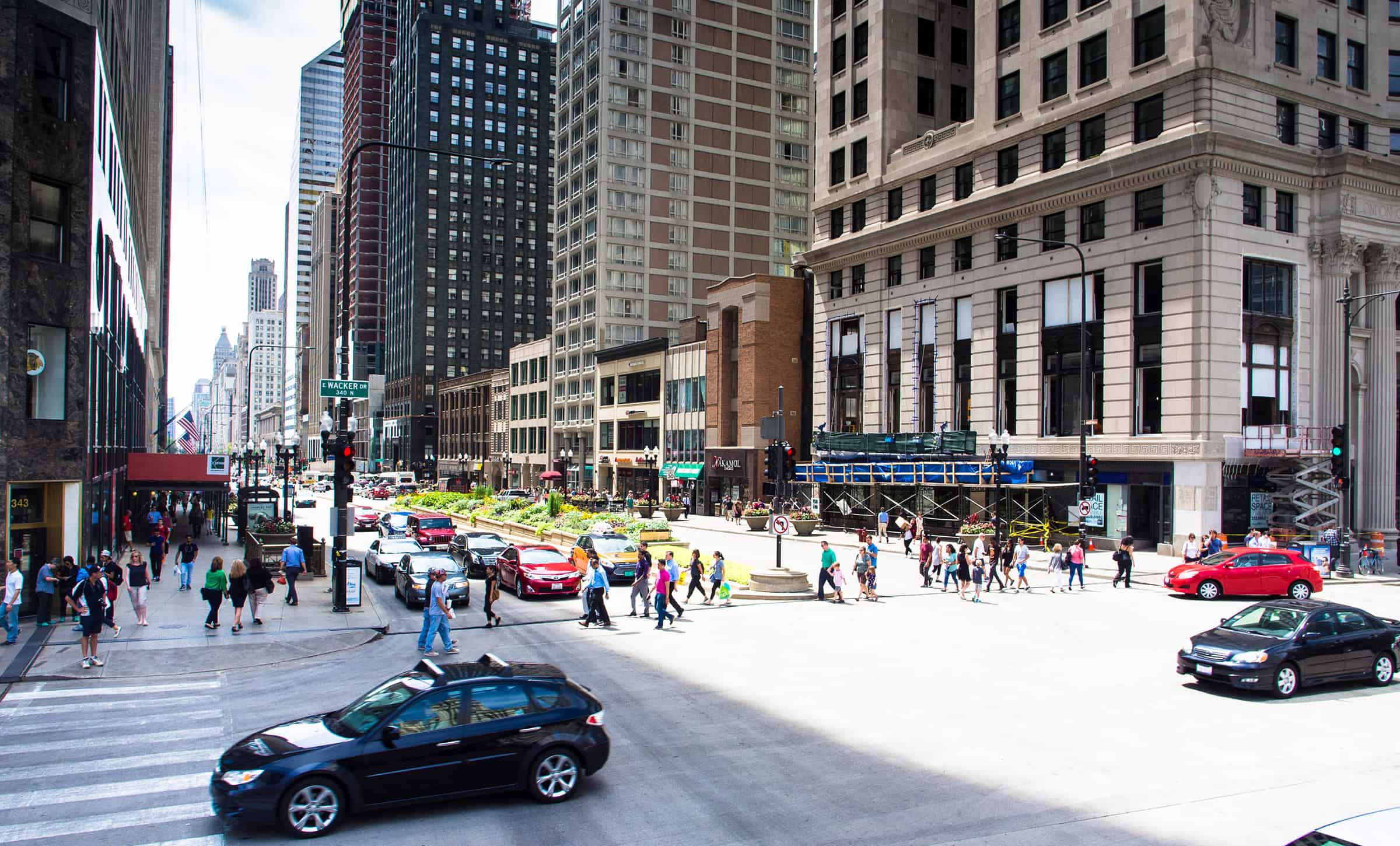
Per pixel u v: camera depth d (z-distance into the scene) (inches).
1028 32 1691.7
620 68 3348.9
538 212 6186.0
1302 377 1488.7
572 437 3688.5
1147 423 1469.0
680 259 3432.6
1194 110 1398.9
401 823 362.3
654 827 357.1
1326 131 1556.3
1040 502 1574.8
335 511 901.2
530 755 380.8
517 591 1041.5
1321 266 1508.4
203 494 2140.7
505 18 6289.4
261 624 826.2
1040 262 1651.1
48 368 879.7
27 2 853.8
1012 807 375.2
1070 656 686.5
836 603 970.7
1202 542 1306.6
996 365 1744.6
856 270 2137.1
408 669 650.2
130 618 855.1
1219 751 450.0
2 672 637.9
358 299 7194.9
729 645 733.3
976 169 1792.6
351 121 7859.3
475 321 5959.6
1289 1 1497.3
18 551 772.0
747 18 3558.1
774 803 381.4
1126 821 359.6
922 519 1641.2
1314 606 591.8
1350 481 1274.6
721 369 2581.2
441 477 5502.0
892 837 345.1
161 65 2942.9
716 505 2615.7
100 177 1045.8
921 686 590.9
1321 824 354.6
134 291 1910.7
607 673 629.9
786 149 3629.4
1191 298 1389.0
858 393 2130.9
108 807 378.3
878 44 2055.9
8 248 821.9
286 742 368.5
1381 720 507.8
